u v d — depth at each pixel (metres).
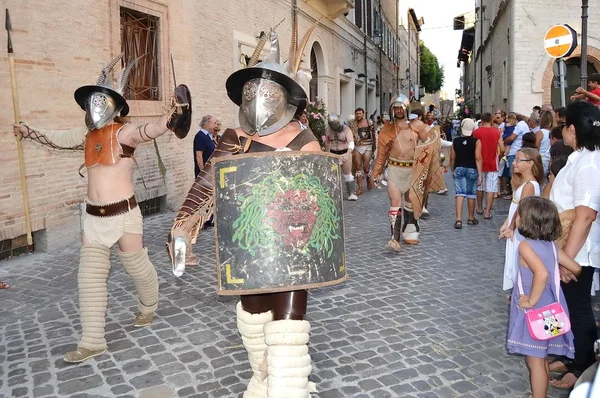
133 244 4.61
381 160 7.96
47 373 4.15
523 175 5.52
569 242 3.63
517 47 18.56
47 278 6.45
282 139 3.29
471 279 6.46
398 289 6.09
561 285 3.93
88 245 4.45
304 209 2.96
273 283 2.94
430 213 10.97
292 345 3.05
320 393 3.82
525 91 18.75
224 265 3.00
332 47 21.66
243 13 13.30
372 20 30.95
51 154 7.58
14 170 7.01
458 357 4.39
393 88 43.06
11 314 5.35
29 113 7.25
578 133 3.71
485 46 33.81
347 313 5.35
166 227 9.27
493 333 4.86
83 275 4.40
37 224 7.38
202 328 4.97
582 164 3.67
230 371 4.15
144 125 4.34
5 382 4.02
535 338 3.43
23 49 7.15
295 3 16.42
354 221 10.18
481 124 10.20
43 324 5.11
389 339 4.73
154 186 10.03
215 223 3.04
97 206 4.42
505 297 5.80
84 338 4.37
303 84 3.41
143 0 9.48
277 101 3.27
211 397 3.79
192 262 6.98
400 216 7.78
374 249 7.98
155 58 10.12
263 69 3.24
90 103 4.36
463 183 9.46
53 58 7.62
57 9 7.66
